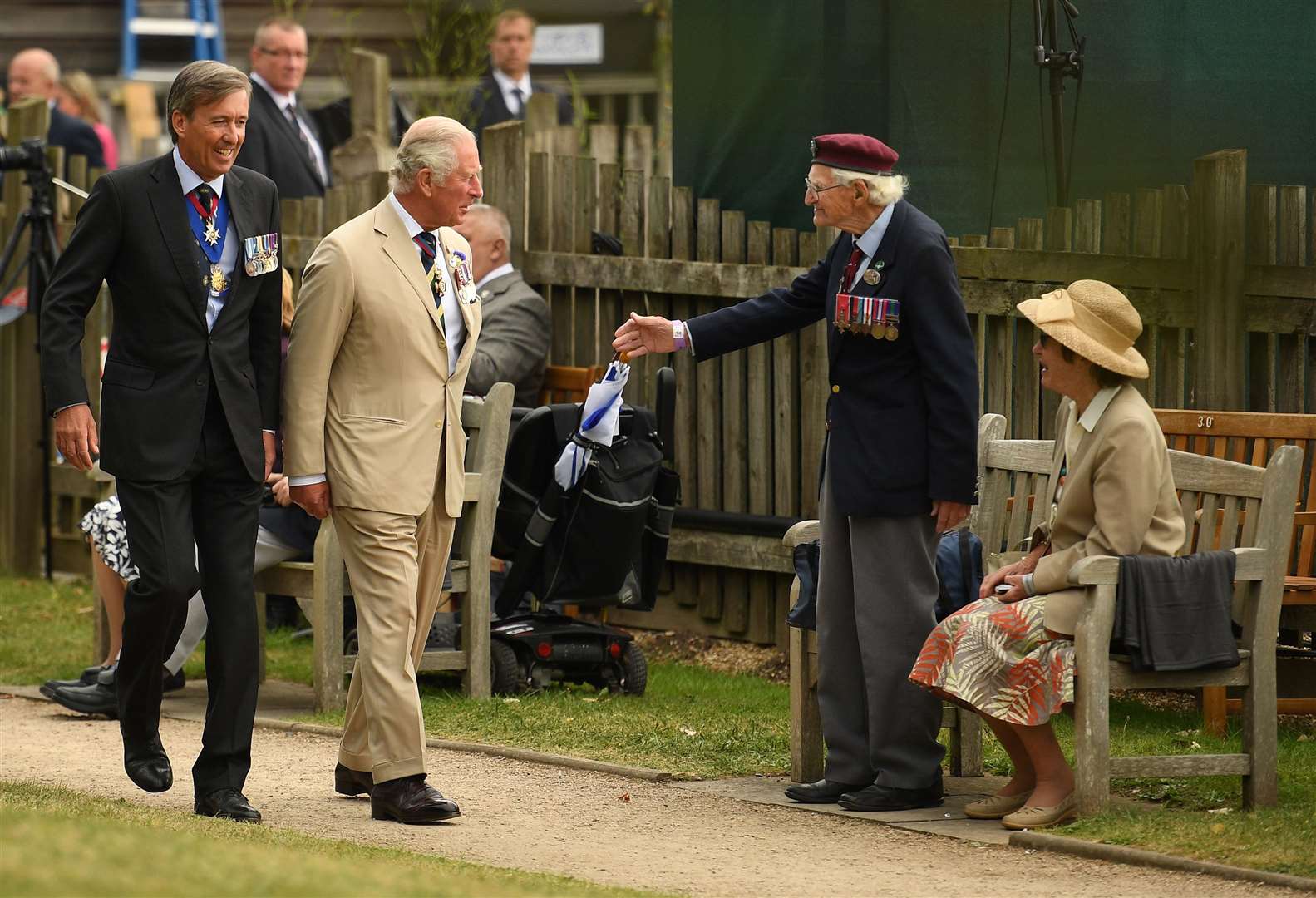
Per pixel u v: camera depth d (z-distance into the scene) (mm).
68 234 40062
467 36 62500
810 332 31781
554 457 29203
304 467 20547
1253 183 28219
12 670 31281
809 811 21609
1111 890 17734
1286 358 27953
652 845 19797
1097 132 29172
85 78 52906
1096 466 20594
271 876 13711
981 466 24266
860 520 21562
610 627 30422
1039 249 29594
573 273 34344
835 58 31562
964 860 19172
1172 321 28641
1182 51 28625
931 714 21672
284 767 23969
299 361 20656
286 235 36969
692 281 32750
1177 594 20234
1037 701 20281
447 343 21266
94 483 40094
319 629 27625
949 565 22031
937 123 30547
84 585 39688
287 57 40469
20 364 40938
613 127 43406
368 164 42719
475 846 19500
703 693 29516
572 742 25281
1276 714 22328
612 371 28359
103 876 12617
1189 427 26719
